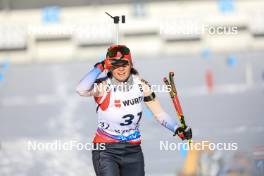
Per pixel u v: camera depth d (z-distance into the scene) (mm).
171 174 22953
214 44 57938
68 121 34312
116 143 13820
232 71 46875
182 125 14203
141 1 60938
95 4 61125
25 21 60375
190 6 60844
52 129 32562
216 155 23547
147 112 33688
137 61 52906
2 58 58219
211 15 59312
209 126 30984
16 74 50406
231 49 57656
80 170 24250
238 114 33750
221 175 21422
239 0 60781
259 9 59469
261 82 42688
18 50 58438
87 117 35031
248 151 23766
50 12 60719
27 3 61531
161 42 58531
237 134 28469
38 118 35562
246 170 21469
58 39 58688
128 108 13484
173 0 61438
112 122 13617
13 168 25000
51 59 58188
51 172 24156
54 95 42156
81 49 58438
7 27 58781
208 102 37281
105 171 13742
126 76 13359
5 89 44812
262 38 58344
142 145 27344
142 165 14195
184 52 57625
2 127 33594
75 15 60844
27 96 42312
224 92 39969
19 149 27922
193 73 46750
